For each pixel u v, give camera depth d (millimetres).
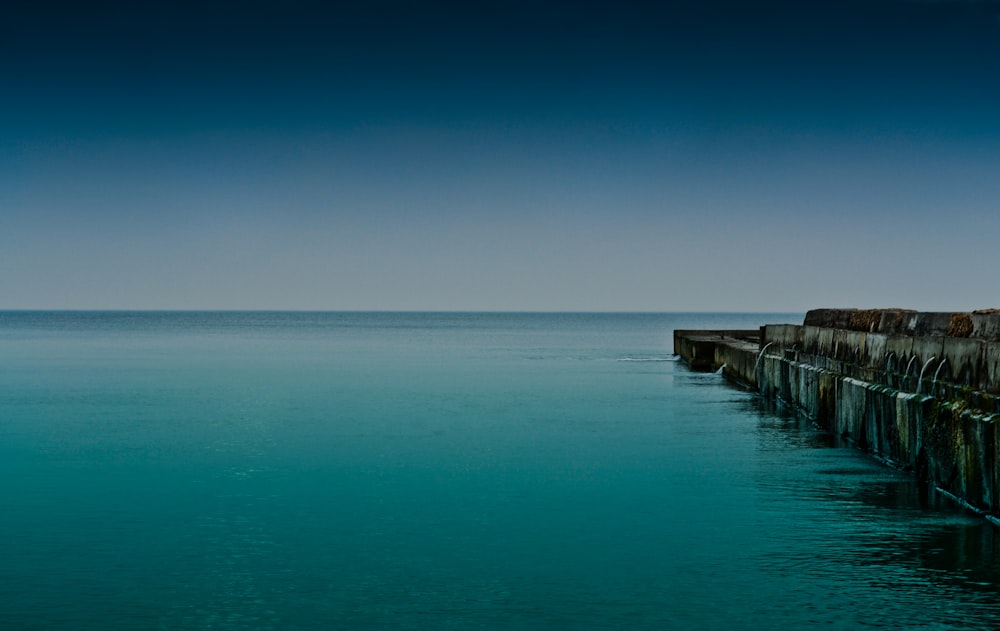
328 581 11547
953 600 10641
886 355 18281
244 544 13172
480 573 11828
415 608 10633
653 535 13508
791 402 27125
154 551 12836
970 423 13375
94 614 10500
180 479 17766
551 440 22609
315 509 15250
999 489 12422
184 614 10484
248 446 21750
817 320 26859
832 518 14234
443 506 15430
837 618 10180
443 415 27938
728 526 13953
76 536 13602
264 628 10094
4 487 17031
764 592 11000
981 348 13508
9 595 11094
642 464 19141
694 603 10695
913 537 13055
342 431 24359
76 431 24375
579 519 14508
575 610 10547
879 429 18109
